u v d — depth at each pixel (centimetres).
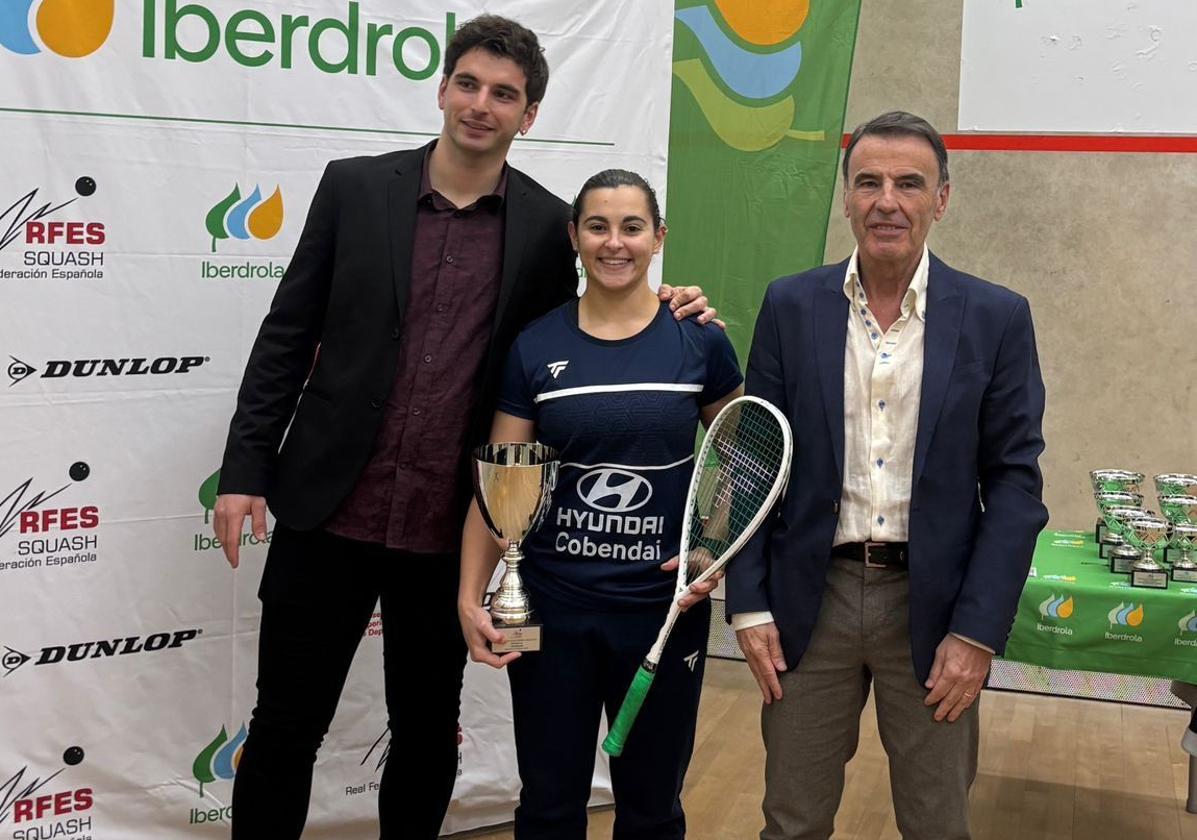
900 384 207
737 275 421
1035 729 419
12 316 247
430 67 289
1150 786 370
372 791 306
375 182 236
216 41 262
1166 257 468
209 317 269
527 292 239
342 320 235
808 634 214
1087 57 464
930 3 477
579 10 305
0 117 241
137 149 256
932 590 205
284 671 243
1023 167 477
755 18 407
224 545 238
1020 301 209
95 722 267
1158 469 478
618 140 315
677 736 224
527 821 223
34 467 253
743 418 224
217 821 285
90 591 263
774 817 223
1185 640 280
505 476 207
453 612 250
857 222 205
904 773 217
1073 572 305
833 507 209
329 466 235
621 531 215
